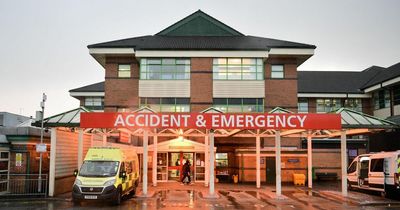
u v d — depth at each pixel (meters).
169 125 20.17
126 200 20.11
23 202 19.11
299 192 24.48
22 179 21.05
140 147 31.95
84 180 18.14
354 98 47.44
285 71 35.78
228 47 34.62
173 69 34.72
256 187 27.22
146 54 34.22
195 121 20.25
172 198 20.86
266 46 34.84
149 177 31.20
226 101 34.53
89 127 20.05
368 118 22.45
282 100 35.34
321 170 34.91
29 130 22.05
